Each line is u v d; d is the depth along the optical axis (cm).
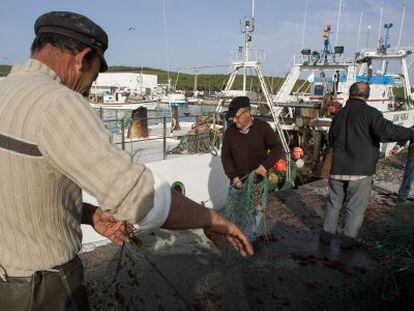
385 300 351
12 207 132
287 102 1391
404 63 1409
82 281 161
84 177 118
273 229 552
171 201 134
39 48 142
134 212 119
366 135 439
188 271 407
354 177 455
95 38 143
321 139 1226
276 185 838
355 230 474
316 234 539
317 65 1369
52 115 119
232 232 159
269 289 384
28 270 139
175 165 607
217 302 347
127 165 119
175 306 338
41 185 129
